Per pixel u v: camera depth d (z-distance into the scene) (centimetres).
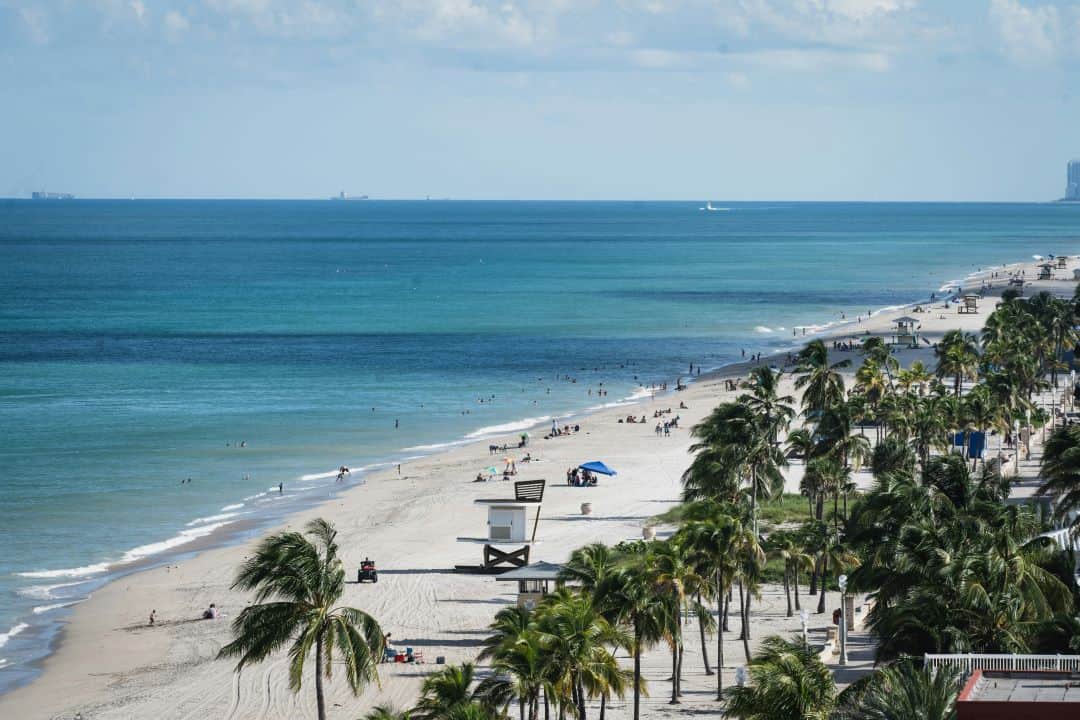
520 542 9788
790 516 10756
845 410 10275
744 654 7581
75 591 9531
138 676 7669
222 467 13912
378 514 11862
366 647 5666
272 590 5662
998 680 4034
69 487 12838
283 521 11625
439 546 10662
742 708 4425
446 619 8638
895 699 3919
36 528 11281
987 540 5881
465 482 13175
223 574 9881
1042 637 5056
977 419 12556
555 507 11962
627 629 6256
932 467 7119
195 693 7312
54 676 7712
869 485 12181
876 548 6831
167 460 14200
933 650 5109
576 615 5478
